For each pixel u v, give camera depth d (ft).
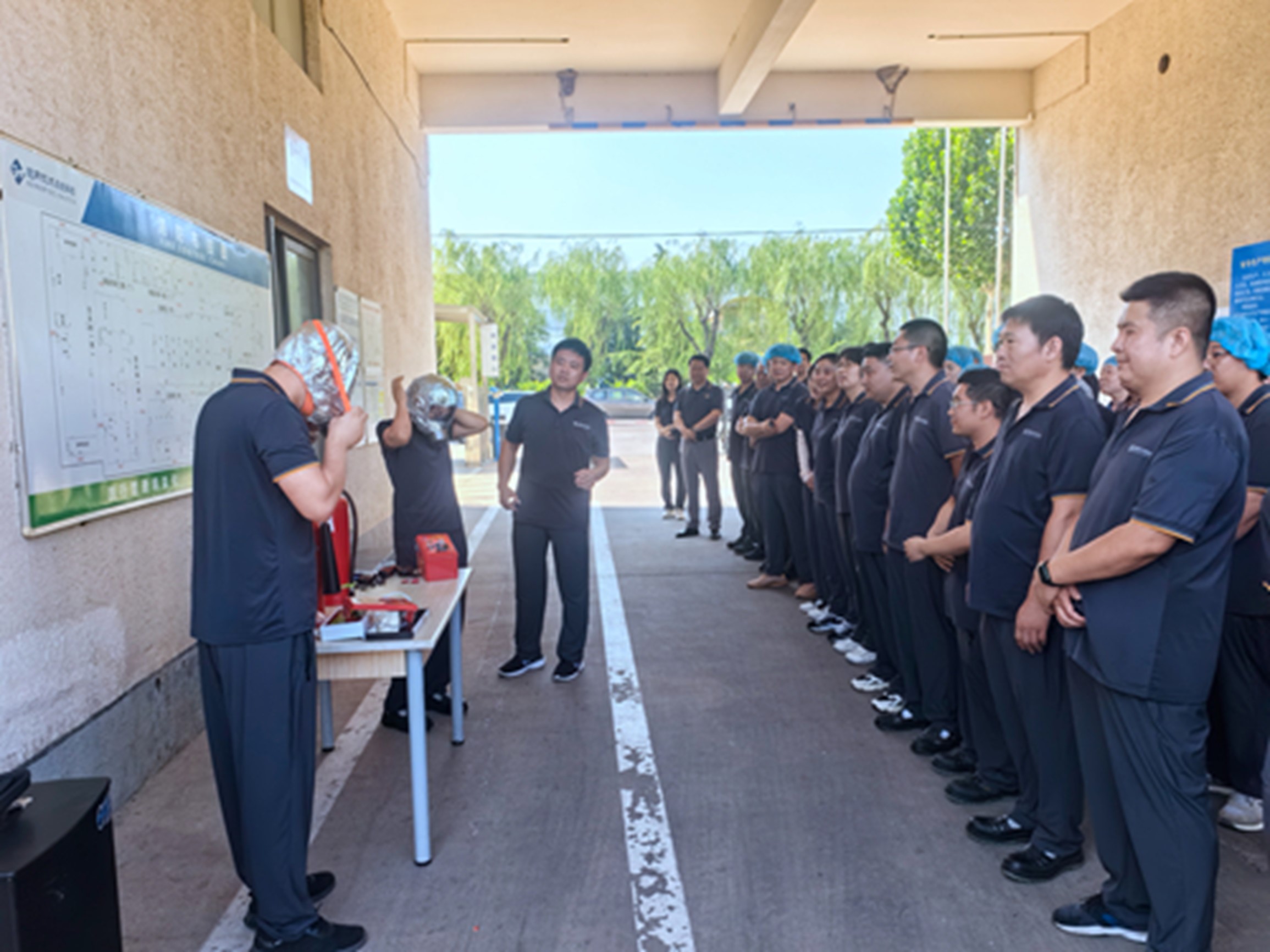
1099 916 7.70
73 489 9.38
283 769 7.30
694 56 31.96
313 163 18.75
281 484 7.00
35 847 5.49
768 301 106.22
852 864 8.97
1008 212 70.44
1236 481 6.66
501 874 8.83
